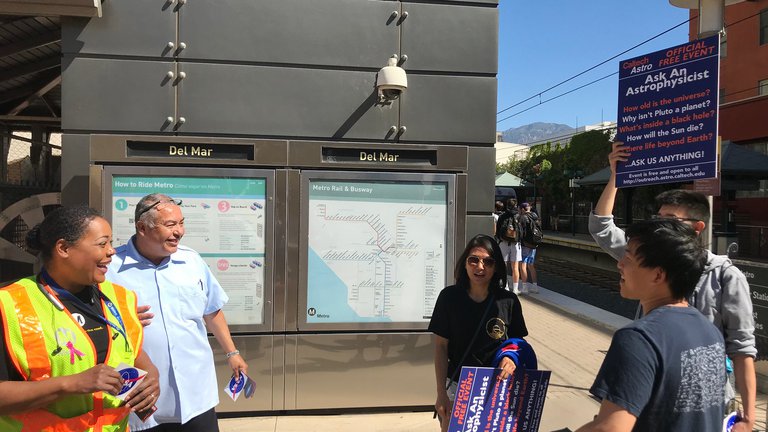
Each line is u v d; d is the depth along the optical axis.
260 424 4.25
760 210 22.05
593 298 11.49
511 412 2.53
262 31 4.39
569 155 32.00
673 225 1.79
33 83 7.83
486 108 4.68
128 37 4.22
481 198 4.68
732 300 2.23
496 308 2.82
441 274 4.55
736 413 2.18
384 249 4.48
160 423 2.67
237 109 4.36
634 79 3.26
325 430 4.16
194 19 4.30
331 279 4.42
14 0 3.92
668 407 1.57
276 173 4.32
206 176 4.23
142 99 4.25
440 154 4.51
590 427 1.58
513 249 10.23
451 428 2.49
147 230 2.64
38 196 5.90
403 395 4.52
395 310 4.50
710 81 2.90
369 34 4.52
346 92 4.50
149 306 2.56
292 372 4.38
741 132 22.17
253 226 4.32
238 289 4.31
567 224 32.06
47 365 1.79
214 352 4.27
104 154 4.08
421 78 4.59
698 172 2.95
